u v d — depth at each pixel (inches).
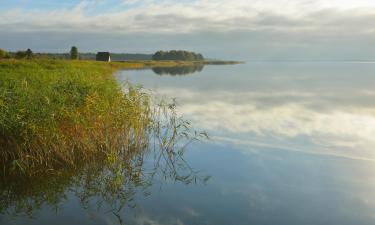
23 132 323.9
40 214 259.9
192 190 302.4
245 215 258.1
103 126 379.2
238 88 1154.0
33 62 1174.3
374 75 2031.3
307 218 254.4
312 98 887.1
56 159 343.0
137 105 435.5
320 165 363.6
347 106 749.9
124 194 294.4
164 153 394.9
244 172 344.5
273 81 1508.4
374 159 381.1
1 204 275.6
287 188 306.3
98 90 451.8
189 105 737.6
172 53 5546.3
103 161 360.5
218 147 422.9
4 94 368.8
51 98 384.8
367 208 269.3
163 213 261.4
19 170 323.9
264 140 457.1
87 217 255.1
